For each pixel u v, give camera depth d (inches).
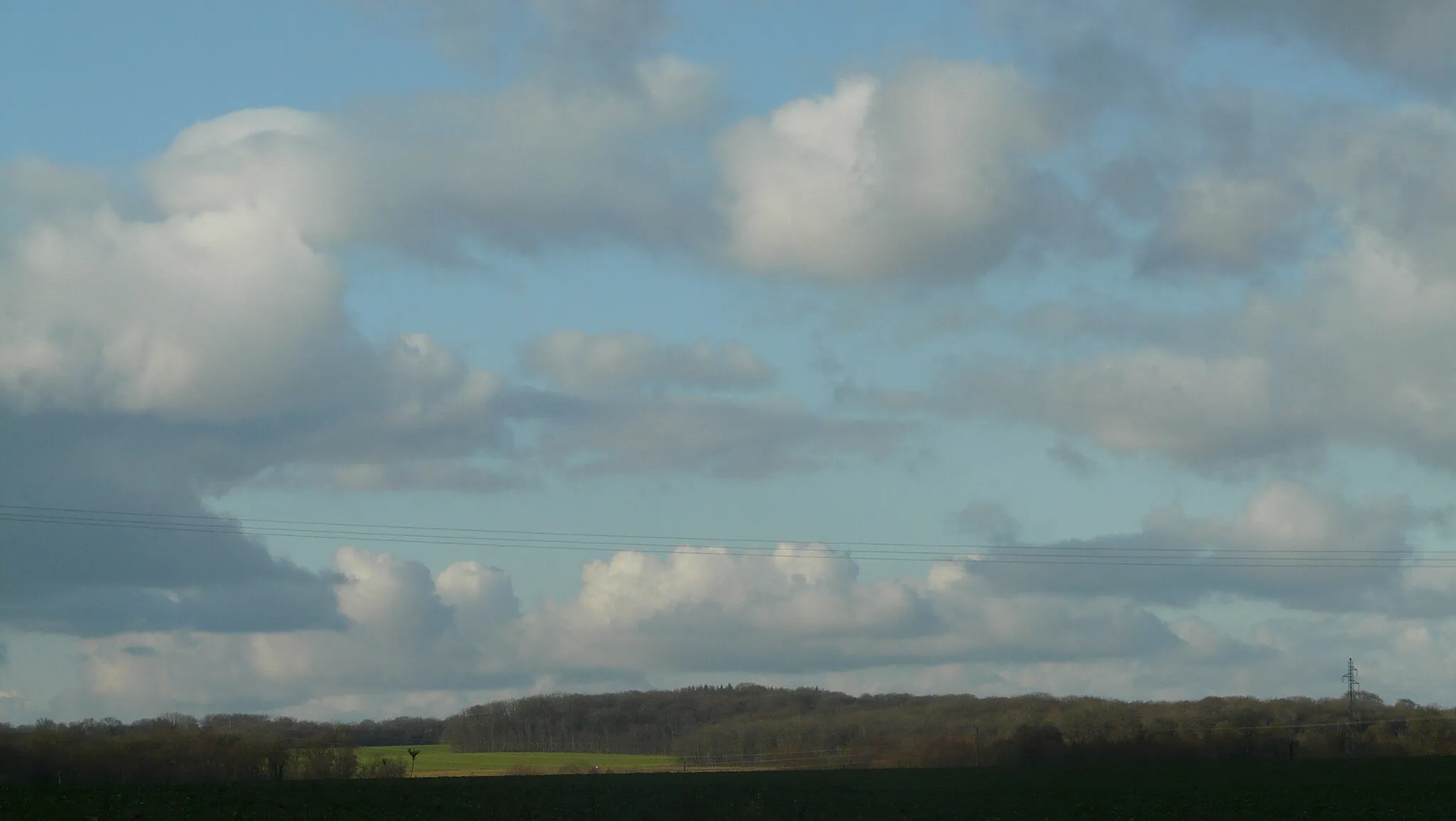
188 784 2842.0
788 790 3004.4
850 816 2447.1
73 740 3319.4
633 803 2581.2
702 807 2498.8
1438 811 2546.8
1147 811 2568.9
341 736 4055.1
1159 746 4970.5
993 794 2970.0
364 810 2345.0
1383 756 4822.8
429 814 2310.5
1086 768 4109.3
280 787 2810.0
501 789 2874.0
